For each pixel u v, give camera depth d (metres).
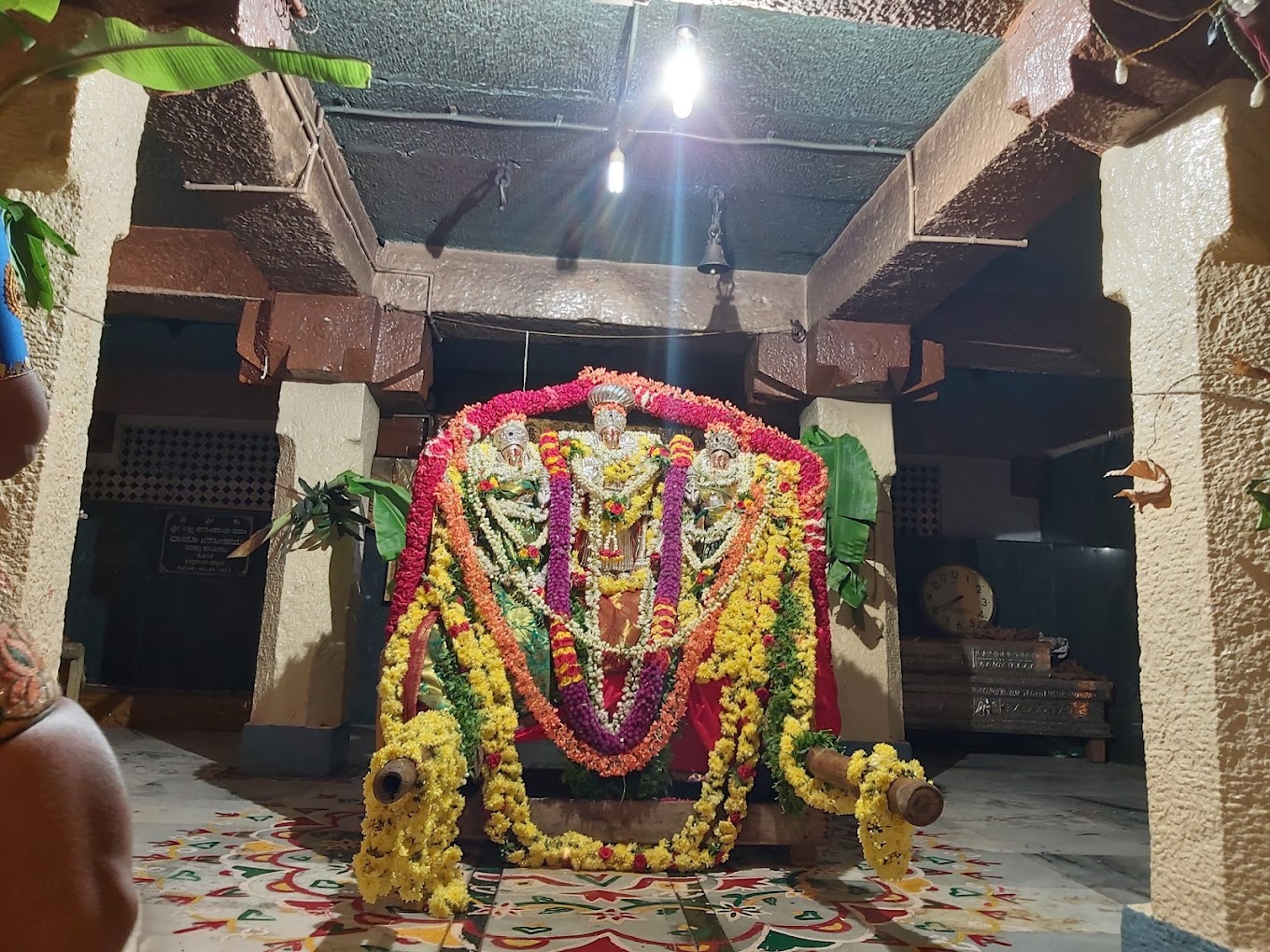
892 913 2.86
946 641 7.09
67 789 0.98
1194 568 2.25
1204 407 2.27
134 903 1.02
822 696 3.57
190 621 7.28
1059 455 7.96
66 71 1.77
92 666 7.15
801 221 4.70
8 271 1.63
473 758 3.25
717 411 3.83
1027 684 6.93
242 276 4.94
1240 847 2.10
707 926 2.71
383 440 6.00
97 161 2.32
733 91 3.59
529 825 3.24
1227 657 2.17
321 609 5.02
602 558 3.56
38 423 1.59
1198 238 2.34
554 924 2.68
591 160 4.16
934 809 2.67
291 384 5.06
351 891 2.92
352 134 4.01
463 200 4.59
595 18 3.19
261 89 3.00
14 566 2.11
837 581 4.92
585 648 3.45
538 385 6.95
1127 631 6.95
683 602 3.50
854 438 5.08
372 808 2.66
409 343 5.06
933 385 5.20
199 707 6.66
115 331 7.25
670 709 3.39
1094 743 6.86
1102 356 5.49
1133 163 2.59
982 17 2.79
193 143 3.25
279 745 4.90
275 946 2.42
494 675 3.29
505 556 3.46
